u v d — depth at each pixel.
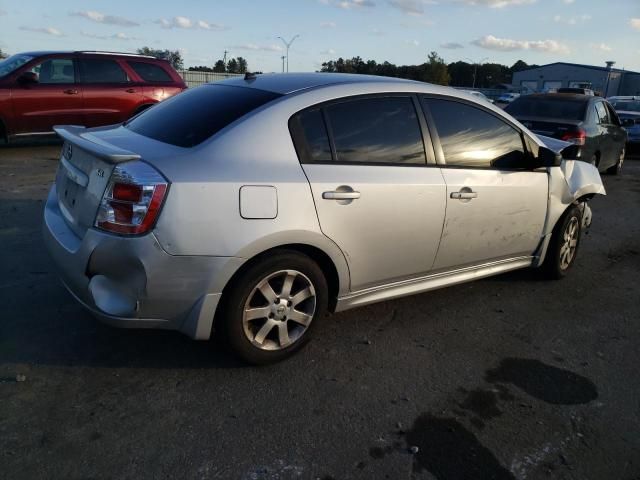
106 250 2.71
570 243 4.94
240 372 3.15
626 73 71.62
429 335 3.78
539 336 3.87
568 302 4.51
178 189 2.69
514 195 4.13
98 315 2.83
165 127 3.28
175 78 10.95
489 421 2.85
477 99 4.05
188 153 2.87
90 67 9.93
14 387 2.87
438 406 2.95
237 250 2.83
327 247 3.17
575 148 4.65
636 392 3.21
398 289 3.72
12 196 6.68
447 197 3.66
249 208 2.84
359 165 3.30
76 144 2.97
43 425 2.59
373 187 3.28
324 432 2.68
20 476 2.28
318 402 2.91
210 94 3.55
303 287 3.20
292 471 2.41
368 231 3.31
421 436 2.70
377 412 2.86
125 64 10.29
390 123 3.50
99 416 2.69
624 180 11.26
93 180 2.88
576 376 3.36
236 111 3.13
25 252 4.79
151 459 2.42
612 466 2.57
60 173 3.50
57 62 9.63
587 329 4.02
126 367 3.13
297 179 3.01
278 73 3.81
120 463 2.39
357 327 3.83
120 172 2.69
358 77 3.62
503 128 4.14
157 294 2.74
